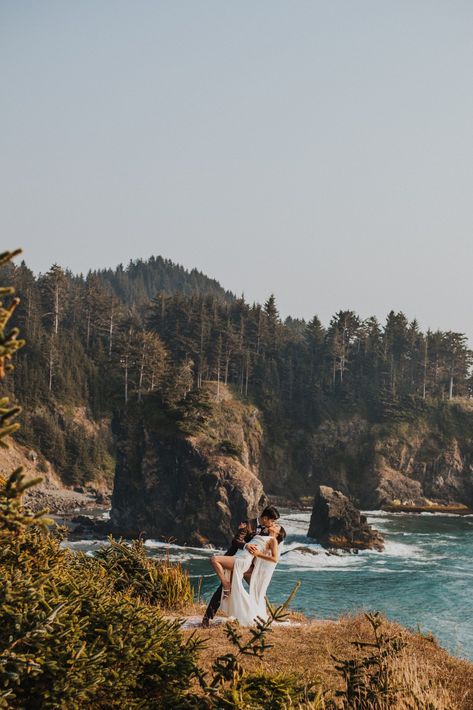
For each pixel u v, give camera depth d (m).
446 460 141.12
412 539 87.62
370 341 170.88
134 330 162.62
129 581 11.88
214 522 85.25
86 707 4.79
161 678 5.41
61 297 169.38
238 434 135.12
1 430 3.24
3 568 5.60
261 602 9.73
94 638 5.25
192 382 141.25
